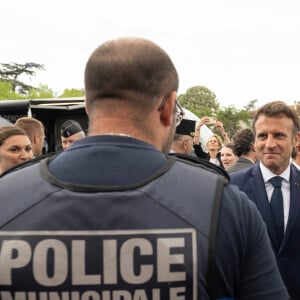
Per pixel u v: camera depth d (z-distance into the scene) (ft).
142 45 4.03
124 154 3.94
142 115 4.01
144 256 3.65
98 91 4.00
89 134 4.16
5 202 3.89
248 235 3.92
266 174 10.29
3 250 3.71
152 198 3.79
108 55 3.98
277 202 10.00
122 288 3.63
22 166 4.28
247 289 3.92
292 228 9.62
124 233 3.69
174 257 3.65
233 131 92.38
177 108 4.57
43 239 3.70
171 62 4.14
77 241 3.68
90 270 3.64
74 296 3.63
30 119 15.28
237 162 15.16
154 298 3.63
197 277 3.66
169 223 3.73
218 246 3.73
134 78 3.92
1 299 3.70
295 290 9.58
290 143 10.21
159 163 3.98
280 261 9.62
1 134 12.43
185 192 3.86
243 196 4.07
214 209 3.81
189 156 4.40
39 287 3.64
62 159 4.04
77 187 3.82
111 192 3.79
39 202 3.82
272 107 10.28
